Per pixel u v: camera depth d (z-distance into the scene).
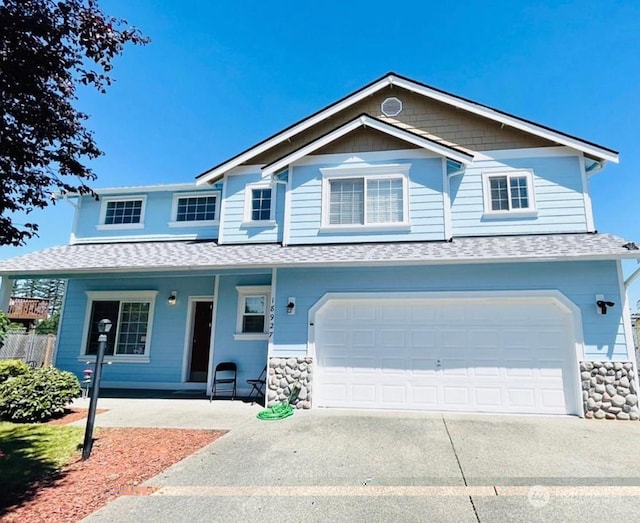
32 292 43.50
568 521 3.60
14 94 3.89
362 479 4.66
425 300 8.70
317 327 9.00
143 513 3.86
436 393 8.38
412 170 10.27
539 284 8.27
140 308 12.27
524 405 8.01
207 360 11.95
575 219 9.86
